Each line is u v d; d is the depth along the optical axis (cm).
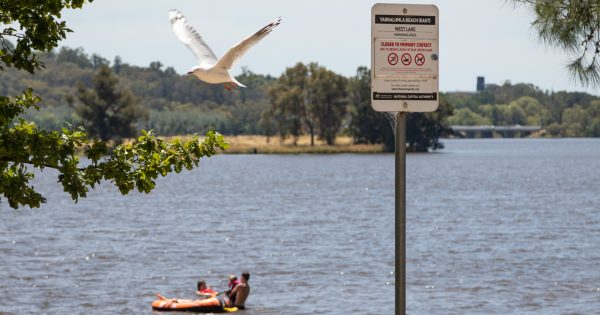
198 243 6569
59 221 8456
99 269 5262
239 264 5472
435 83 1009
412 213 9144
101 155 1428
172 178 17225
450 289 4556
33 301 4266
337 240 6725
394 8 999
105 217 8925
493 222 8100
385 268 5228
